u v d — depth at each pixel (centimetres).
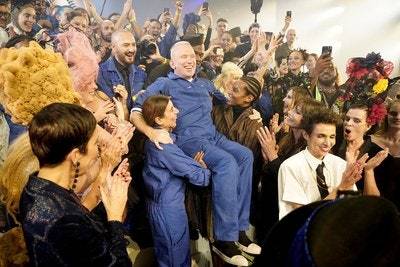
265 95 217
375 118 226
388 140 227
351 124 225
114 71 192
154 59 198
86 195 158
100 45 190
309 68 221
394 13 222
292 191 215
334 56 223
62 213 105
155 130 196
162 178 198
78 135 110
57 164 112
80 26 186
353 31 223
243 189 215
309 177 217
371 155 228
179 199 202
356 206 65
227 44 209
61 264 103
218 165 205
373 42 225
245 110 215
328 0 216
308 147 219
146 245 206
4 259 137
